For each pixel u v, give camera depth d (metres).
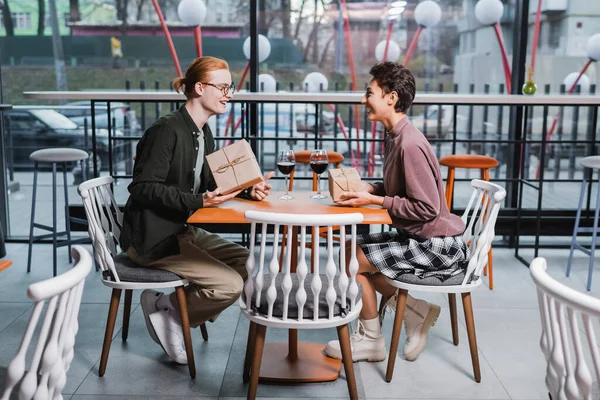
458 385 2.64
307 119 4.99
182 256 2.62
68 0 4.73
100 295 3.67
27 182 4.89
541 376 2.73
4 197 4.85
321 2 4.82
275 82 4.92
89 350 2.93
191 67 2.64
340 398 2.52
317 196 2.77
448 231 2.63
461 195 5.10
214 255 2.81
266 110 4.98
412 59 4.90
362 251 2.63
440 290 2.55
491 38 4.85
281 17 4.83
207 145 2.87
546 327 1.56
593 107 4.91
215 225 4.62
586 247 4.73
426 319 2.87
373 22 4.85
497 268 4.30
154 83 4.88
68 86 4.84
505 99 4.03
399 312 2.62
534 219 4.77
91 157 4.93
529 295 3.76
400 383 2.64
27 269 4.19
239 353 2.92
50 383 1.57
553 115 4.93
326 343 3.02
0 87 4.78
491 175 5.02
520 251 4.71
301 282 2.19
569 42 4.81
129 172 4.97
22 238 4.89
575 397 1.46
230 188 2.50
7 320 3.31
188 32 4.81
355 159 5.06
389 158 2.67
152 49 4.83
